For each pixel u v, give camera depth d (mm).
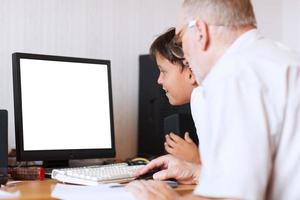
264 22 2639
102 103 1861
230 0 996
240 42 978
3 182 1391
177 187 1333
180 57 1641
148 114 2129
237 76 888
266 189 885
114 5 2146
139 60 2189
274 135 870
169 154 1680
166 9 2295
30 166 1680
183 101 1730
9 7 1882
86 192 1216
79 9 2049
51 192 1219
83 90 1815
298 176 882
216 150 858
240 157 830
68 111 1768
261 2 2629
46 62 1731
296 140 878
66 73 1778
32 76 1693
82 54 2057
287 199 889
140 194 1140
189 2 1049
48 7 1970
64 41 2010
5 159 1460
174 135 1781
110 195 1175
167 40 1684
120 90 2154
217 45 998
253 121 852
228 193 823
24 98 1666
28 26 1922
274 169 891
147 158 2047
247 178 819
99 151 1827
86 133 1805
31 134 1667
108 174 1436
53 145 1716
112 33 2141
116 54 2150
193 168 1426
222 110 866
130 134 2178
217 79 907
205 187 861
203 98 955
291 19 2713
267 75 896
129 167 1589
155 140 2090
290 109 876
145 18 2234
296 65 914
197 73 1063
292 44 2707
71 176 1423
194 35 1031
